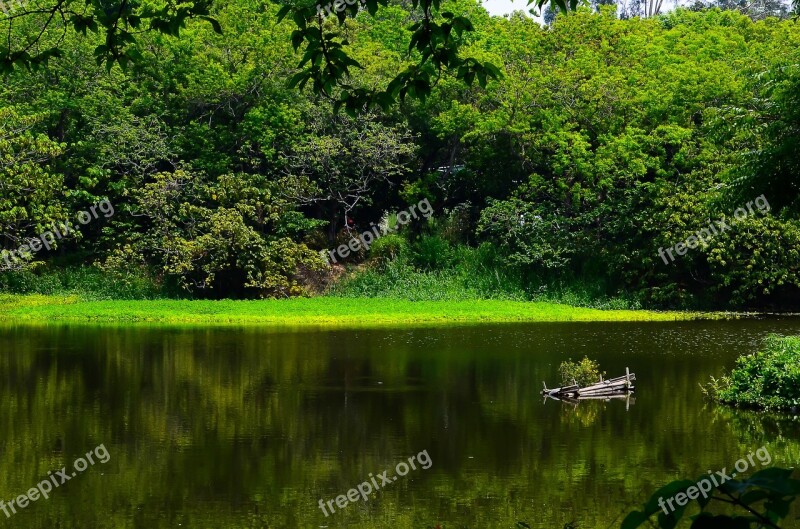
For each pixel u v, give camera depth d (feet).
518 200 133.08
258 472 42.01
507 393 61.77
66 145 124.06
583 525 34.01
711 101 129.49
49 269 134.51
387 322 107.24
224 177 131.54
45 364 73.26
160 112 139.33
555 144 134.62
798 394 55.26
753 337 92.38
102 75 134.62
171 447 46.60
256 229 137.39
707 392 61.21
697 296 126.72
